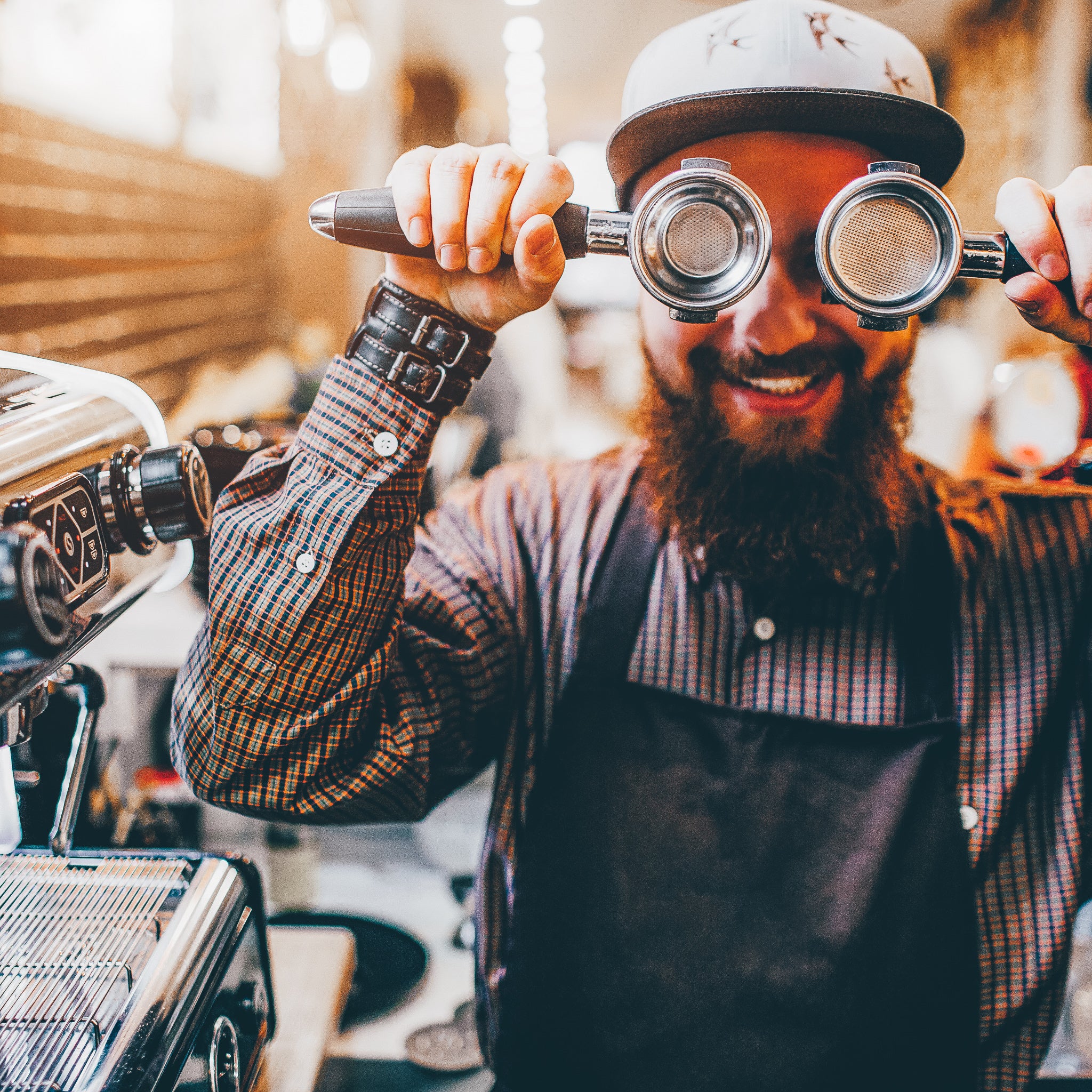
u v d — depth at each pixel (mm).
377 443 712
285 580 705
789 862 815
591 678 889
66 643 499
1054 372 921
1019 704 883
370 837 1950
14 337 1819
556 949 834
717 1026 797
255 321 3771
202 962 669
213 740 737
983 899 860
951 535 912
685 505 849
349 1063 1269
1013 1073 869
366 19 3557
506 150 633
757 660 901
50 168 1982
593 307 6062
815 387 803
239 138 3523
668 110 748
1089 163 2736
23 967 652
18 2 1865
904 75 826
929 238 628
